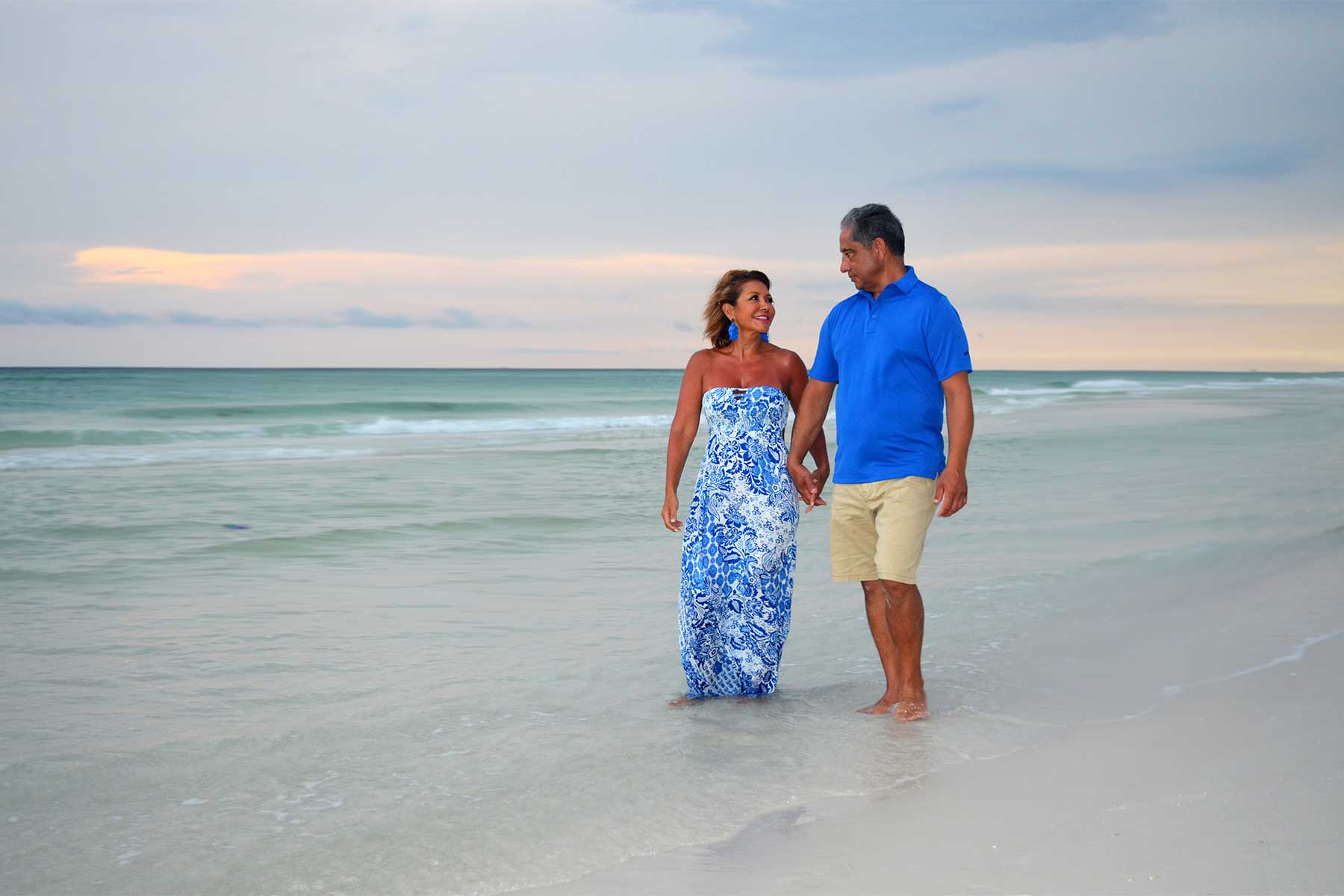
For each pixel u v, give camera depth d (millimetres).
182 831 2943
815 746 3549
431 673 4637
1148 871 2461
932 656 4723
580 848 2779
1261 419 24891
